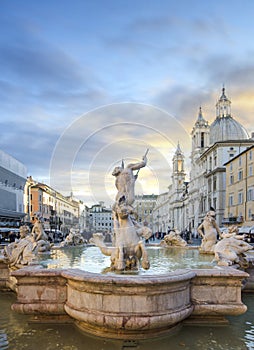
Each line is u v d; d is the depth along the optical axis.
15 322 6.27
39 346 5.25
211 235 11.62
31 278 5.97
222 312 5.78
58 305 5.91
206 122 70.25
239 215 49.03
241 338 5.54
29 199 54.59
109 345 5.24
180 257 10.28
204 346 5.25
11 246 8.41
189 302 5.76
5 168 47.34
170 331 5.57
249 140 56.97
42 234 12.09
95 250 13.19
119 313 5.18
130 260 6.96
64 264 8.23
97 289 5.28
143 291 5.17
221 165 57.53
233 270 6.03
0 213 43.09
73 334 5.64
